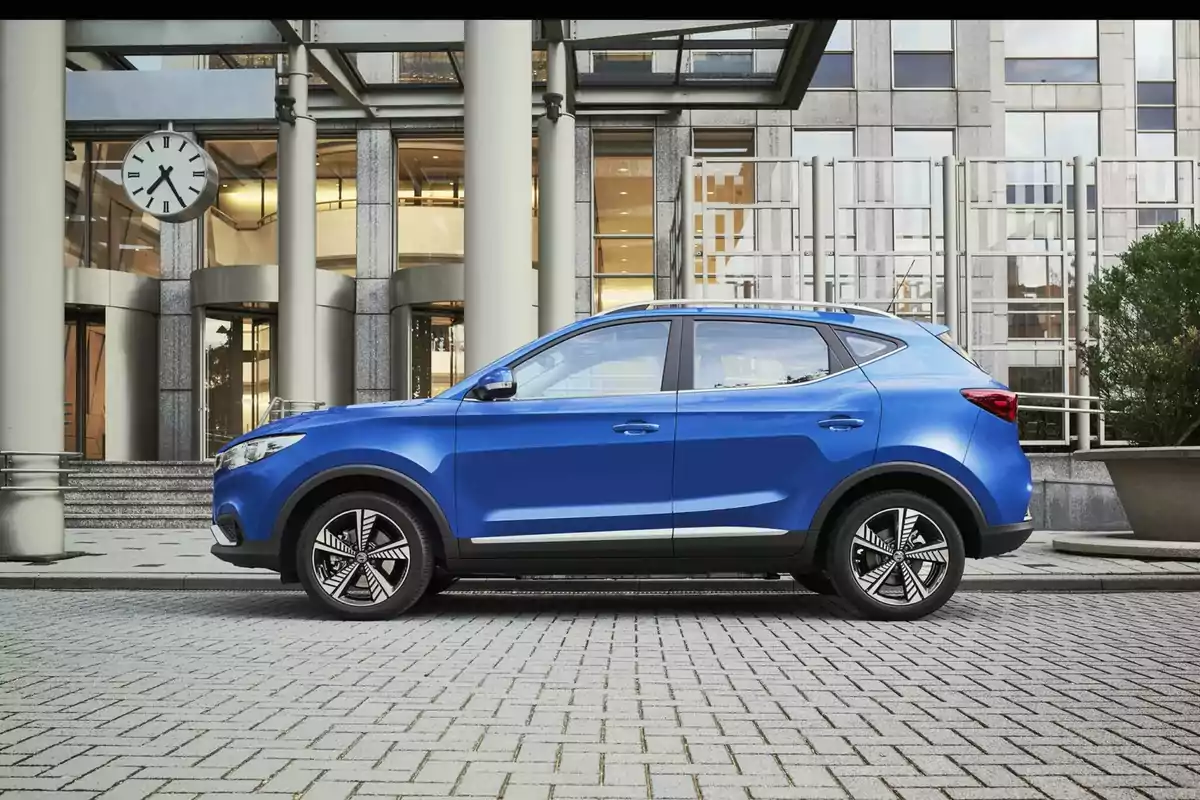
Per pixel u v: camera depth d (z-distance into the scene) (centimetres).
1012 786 349
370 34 1565
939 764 375
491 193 1106
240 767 371
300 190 1689
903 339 733
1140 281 1138
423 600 834
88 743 404
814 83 2347
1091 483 1355
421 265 2153
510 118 1109
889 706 463
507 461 707
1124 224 1784
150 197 1623
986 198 1702
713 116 2303
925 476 710
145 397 2138
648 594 879
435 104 1931
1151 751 390
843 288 1700
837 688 500
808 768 370
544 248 1581
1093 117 2577
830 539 712
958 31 2358
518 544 703
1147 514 1038
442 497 708
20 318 1070
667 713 452
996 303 1681
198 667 554
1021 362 1670
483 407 716
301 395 1717
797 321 733
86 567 991
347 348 2144
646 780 357
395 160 2194
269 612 762
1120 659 570
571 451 705
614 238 2181
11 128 1073
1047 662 562
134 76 1642
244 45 1588
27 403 1070
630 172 2197
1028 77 2584
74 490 1579
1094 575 880
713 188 1773
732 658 578
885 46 2353
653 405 710
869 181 1719
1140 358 1111
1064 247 1680
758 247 1753
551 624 704
